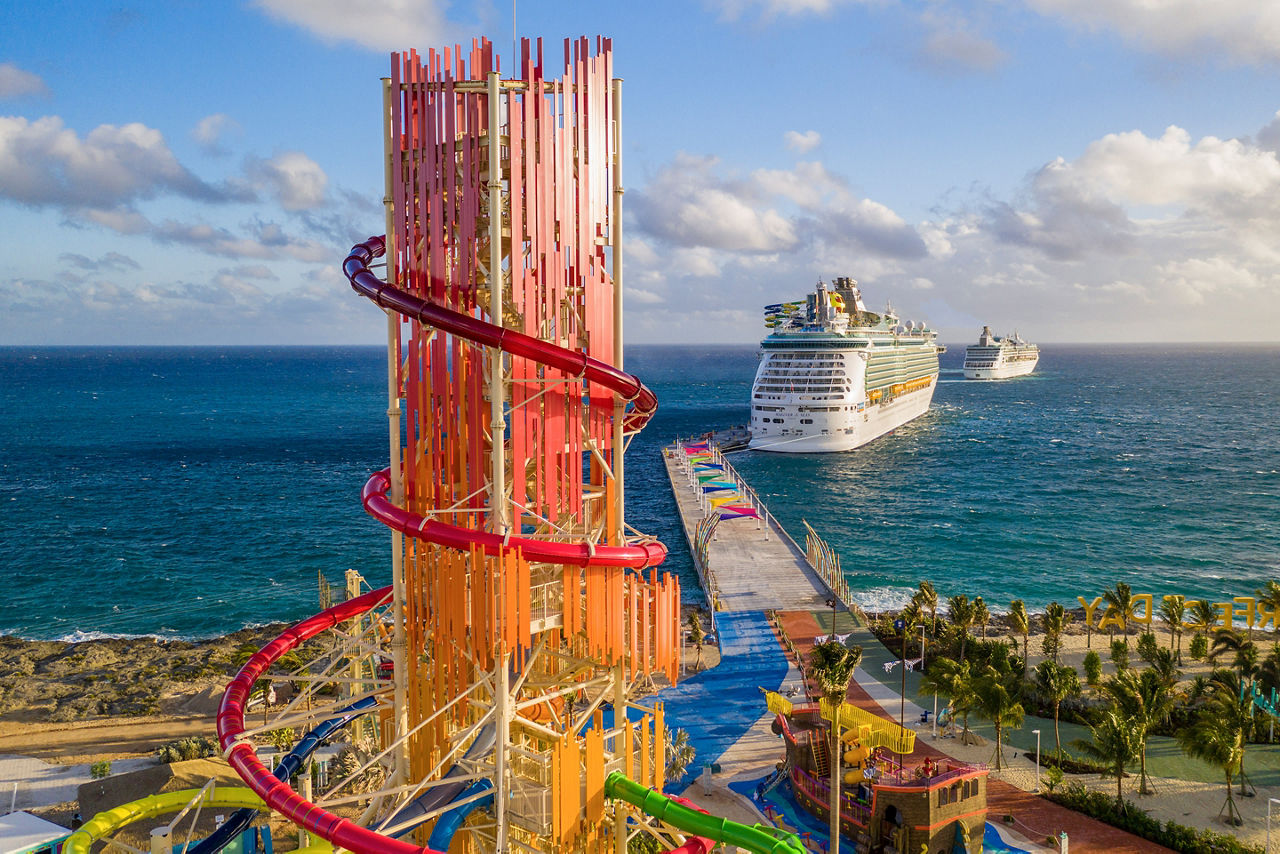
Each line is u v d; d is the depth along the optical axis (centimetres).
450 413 3334
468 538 3083
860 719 5603
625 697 3478
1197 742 5631
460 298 3173
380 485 3691
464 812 3228
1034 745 6650
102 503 17362
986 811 5288
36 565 12862
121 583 12075
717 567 11338
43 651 9456
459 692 3328
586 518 3762
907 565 12925
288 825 5209
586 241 3316
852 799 5275
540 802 3170
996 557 13388
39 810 5609
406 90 3253
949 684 6594
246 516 16325
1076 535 14738
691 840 3127
